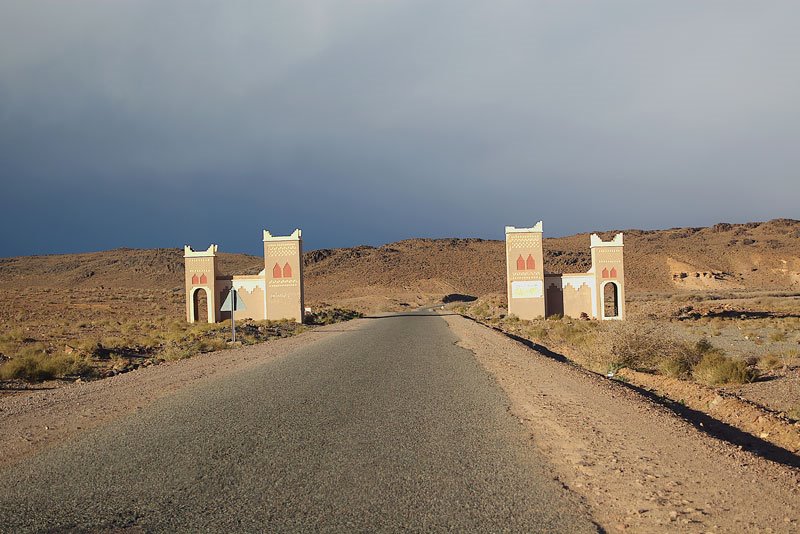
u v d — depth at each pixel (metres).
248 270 156.25
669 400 14.55
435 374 16.58
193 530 5.53
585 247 166.62
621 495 6.48
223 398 12.77
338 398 12.70
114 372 18.92
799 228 164.12
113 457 8.10
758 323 42.81
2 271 154.00
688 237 171.75
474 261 163.25
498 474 7.27
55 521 5.79
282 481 6.99
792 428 10.43
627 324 21.31
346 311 77.75
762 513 5.89
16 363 17.20
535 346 28.50
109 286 142.50
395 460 7.89
